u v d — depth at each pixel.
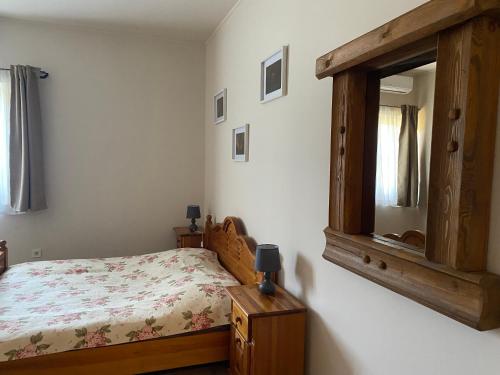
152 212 4.12
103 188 3.94
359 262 1.40
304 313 1.87
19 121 3.50
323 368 1.77
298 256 2.02
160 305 2.22
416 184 1.19
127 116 3.97
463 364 1.04
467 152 0.95
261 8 2.53
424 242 1.15
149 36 3.97
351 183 1.47
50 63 3.68
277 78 2.24
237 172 3.09
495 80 0.95
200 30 3.78
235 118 3.13
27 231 3.72
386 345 1.35
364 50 1.26
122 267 3.09
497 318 0.94
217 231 3.35
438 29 0.99
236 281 2.52
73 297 2.41
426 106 1.16
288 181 2.13
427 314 1.17
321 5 1.78
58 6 3.23
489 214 0.98
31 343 1.87
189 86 4.16
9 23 3.53
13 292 2.47
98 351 1.99
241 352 1.95
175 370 2.40
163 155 4.12
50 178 3.76
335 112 1.54
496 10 0.88
